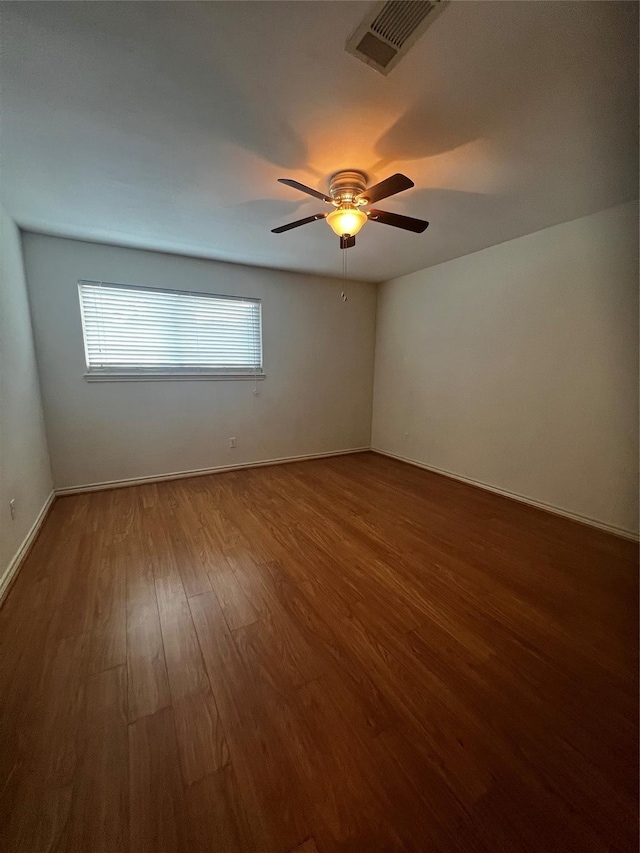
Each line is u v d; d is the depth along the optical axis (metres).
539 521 2.76
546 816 0.94
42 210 2.38
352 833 0.90
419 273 4.03
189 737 1.14
